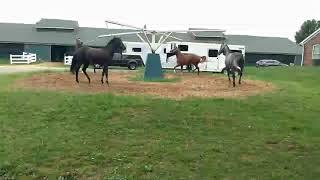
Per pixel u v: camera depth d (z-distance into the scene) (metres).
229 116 15.78
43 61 64.56
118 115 15.48
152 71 28.59
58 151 11.91
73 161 11.23
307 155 11.83
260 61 67.69
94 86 22.00
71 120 14.86
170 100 17.91
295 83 27.58
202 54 43.19
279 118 15.77
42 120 14.85
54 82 23.48
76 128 14.04
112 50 23.17
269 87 24.00
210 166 10.98
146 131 13.85
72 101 17.17
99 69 39.69
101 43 70.12
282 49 74.81
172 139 13.09
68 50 72.50
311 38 67.81
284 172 10.59
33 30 75.44
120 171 10.63
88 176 10.41
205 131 14.00
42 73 30.19
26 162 11.16
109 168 10.85
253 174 10.50
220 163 11.19
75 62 23.25
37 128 13.98
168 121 14.94
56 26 75.44
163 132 13.80
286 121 15.33
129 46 48.78
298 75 33.75
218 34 73.25
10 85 21.98
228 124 14.82
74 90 20.22
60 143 12.54
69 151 11.92
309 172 10.59
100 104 16.73
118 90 20.59
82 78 26.69
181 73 34.47
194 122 14.93
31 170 10.69
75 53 23.09
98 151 11.95
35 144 12.41
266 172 10.62
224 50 26.95
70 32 75.56
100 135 13.37
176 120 15.06
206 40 72.50
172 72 36.31
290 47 75.88
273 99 19.19
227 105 17.41
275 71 38.59
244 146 12.49
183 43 43.25
